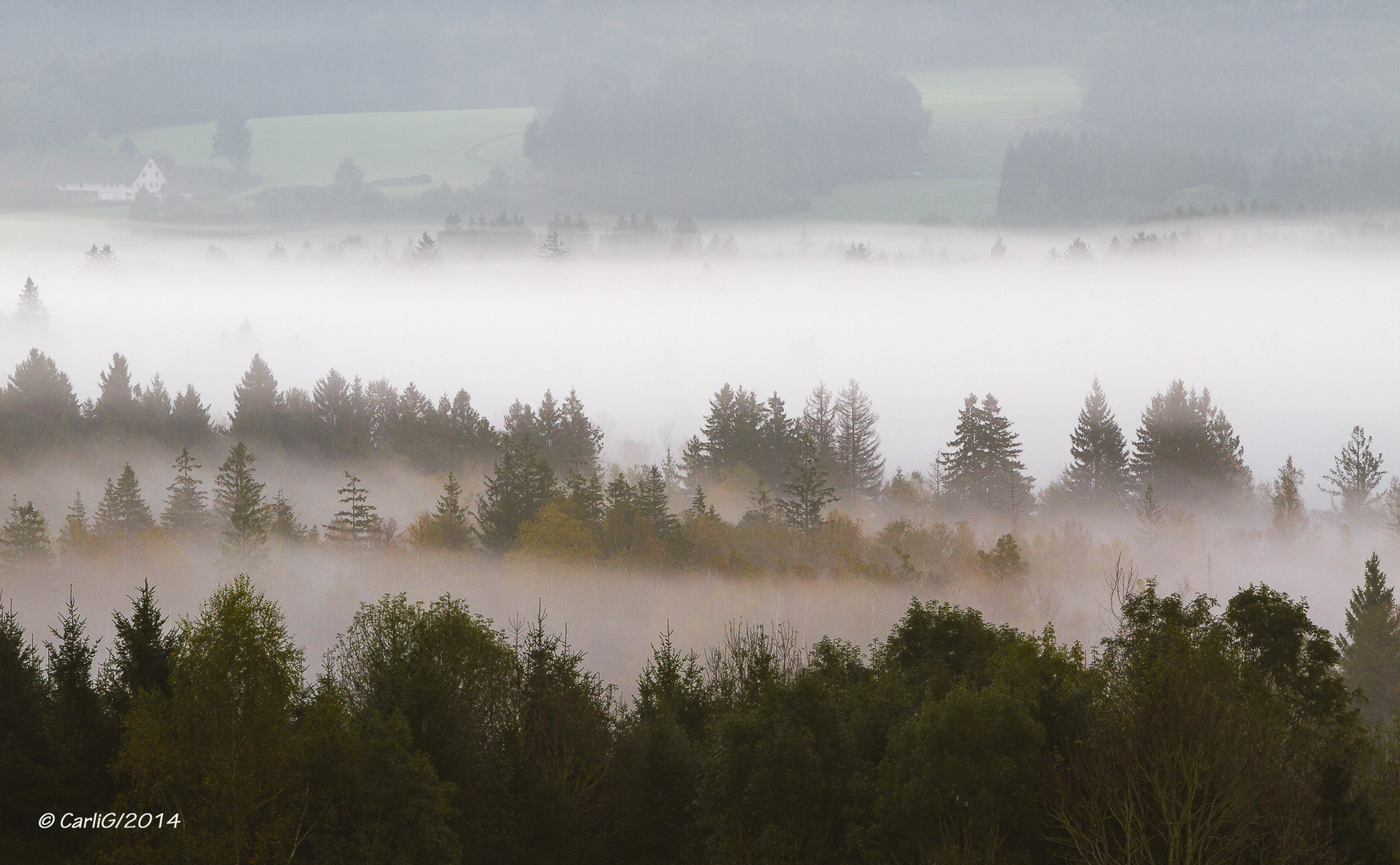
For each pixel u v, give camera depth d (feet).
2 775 160.15
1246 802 127.13
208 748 127.13
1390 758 173.58
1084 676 156.76
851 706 169.27
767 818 148.15
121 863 127.24
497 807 158.51
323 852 133.49
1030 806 135.03
